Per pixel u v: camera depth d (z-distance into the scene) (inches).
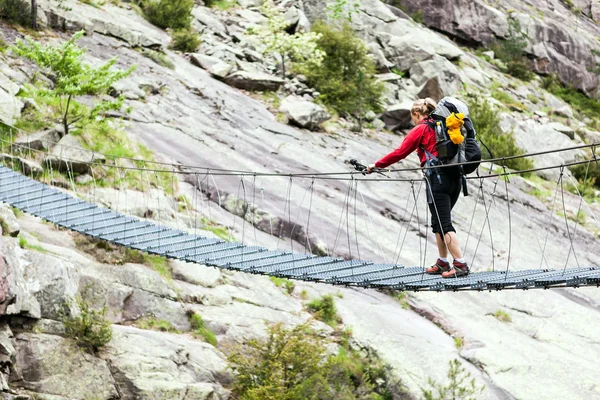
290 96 2116.1
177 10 2282.2
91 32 1947.6
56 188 1190.9
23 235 1100.5
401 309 1330.0
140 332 1050.1
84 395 938.7
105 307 1027.9
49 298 987.3
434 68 2536.9
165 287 1138.0
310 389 1017.5
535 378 1181.1
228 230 1364.4
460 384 1152.2
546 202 2054.6
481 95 2632.9
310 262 856.3
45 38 1795.0
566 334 1338.6
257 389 994.1
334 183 1680.6
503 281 670.5
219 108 1860.2
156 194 1380.4
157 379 991.0
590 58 3496.6
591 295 1539.1
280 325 1074.1
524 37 3270.2
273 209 1472.7
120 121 1518.2
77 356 961.5
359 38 2460.6
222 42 2321.6
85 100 1584.6
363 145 1982.0
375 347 1190.3
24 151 1328.7
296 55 2209.6
